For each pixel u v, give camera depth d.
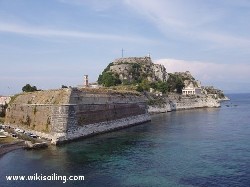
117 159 63.78
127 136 91.44
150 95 184.00
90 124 90.88
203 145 77.75
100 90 104.94
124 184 49.16
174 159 63.56
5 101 157.62
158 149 73.00
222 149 72.81
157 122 131.62
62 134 79.38
